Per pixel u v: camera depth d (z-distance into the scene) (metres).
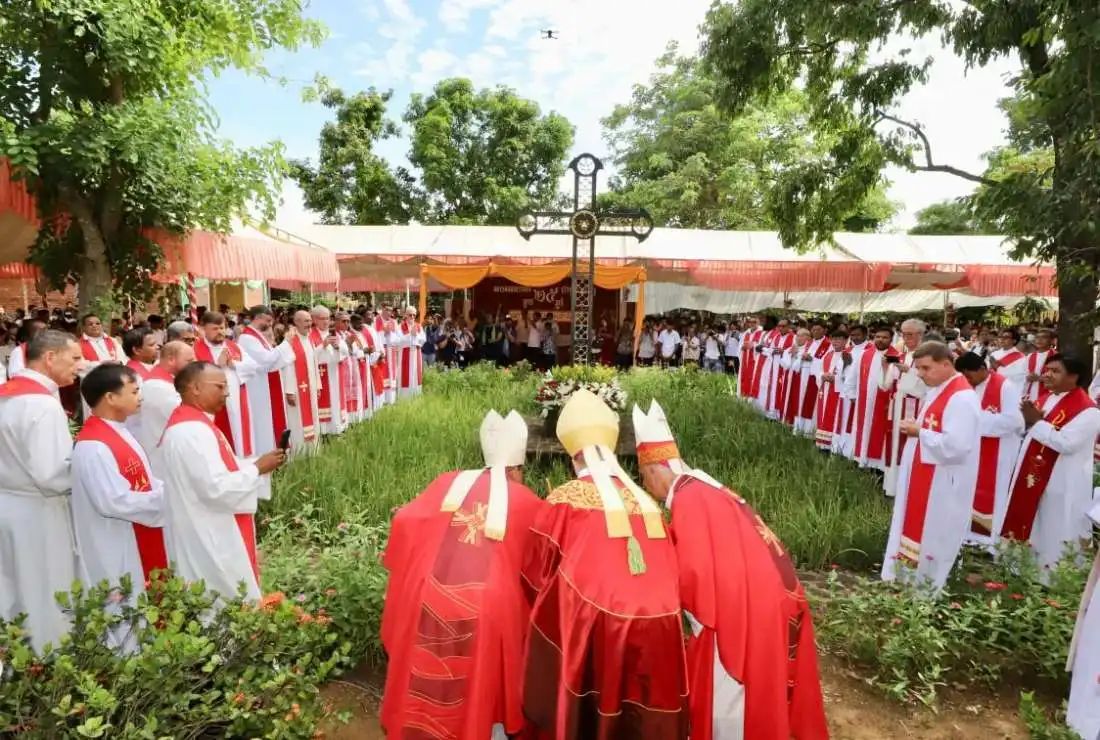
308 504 5.89
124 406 3.75
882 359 8.36
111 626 2.84
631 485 3.00
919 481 4.95
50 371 3.82
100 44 7.84
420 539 3.08
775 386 11.94
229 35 9.34
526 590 3.05
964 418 4.66
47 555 3.71
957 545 4.87
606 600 2.63
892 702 3.85
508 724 2.85
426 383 14.59
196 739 2.81
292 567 4.49
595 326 20.83
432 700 2.75
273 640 2.91
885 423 8.38
